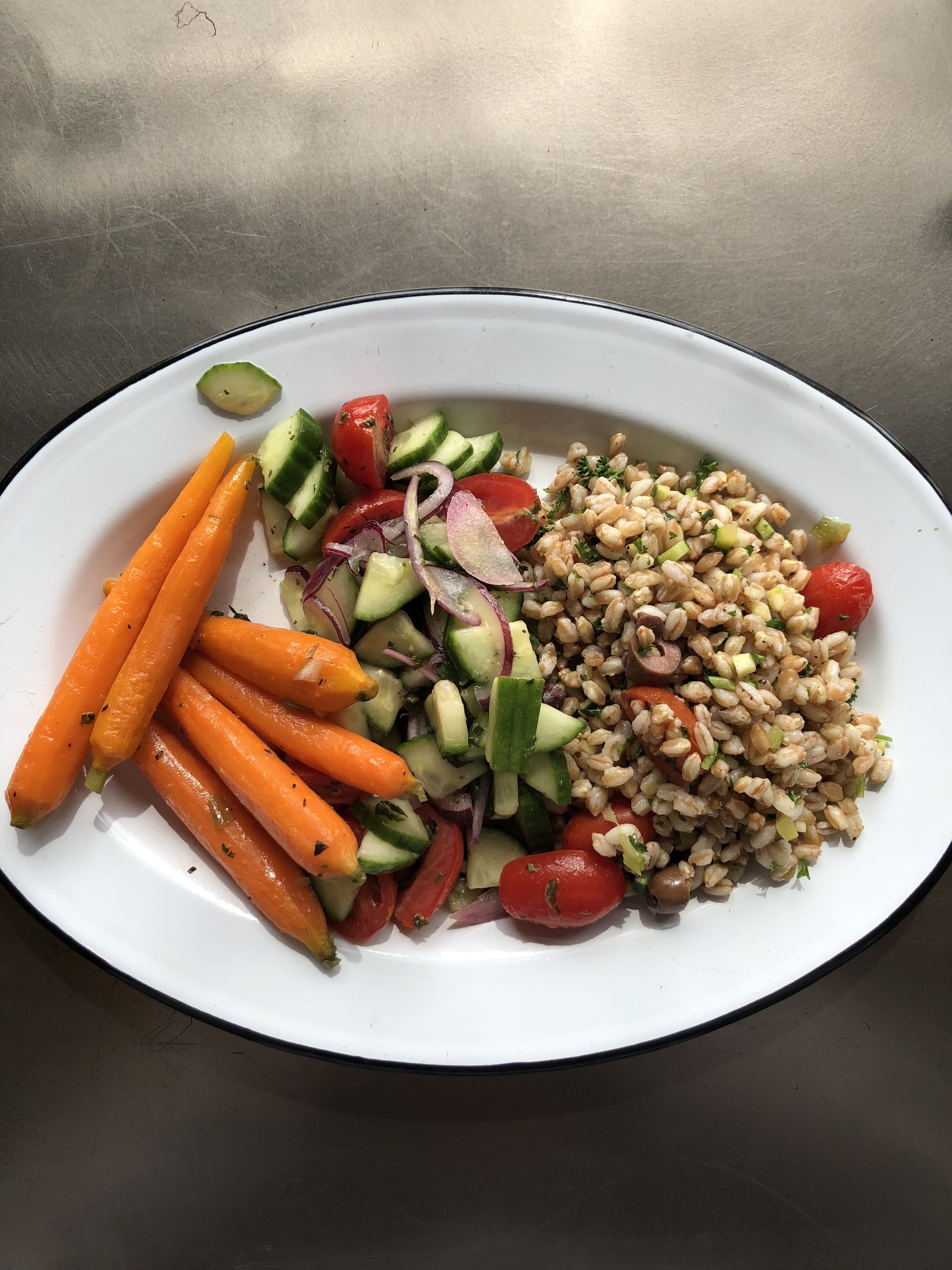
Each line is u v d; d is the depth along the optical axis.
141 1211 0.29
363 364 0.27
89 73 0.31
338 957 0.26
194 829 0.26
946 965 0.30
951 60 0.32
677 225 0.31
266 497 0.27
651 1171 0.29
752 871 0.27
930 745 0.27
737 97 0.32
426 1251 0.29
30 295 0.30
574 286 0.31
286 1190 0.29
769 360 0.27
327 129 0.31
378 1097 0.29
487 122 0.31
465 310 0.27
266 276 0.30
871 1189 0.30
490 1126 0.29
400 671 0.27
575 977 0.26
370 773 0.25
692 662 0.26
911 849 0.27
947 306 0.31
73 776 0.26
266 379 0.27
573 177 0.31
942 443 0.31
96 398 0.27
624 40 0.32
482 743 0.26
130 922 0.26
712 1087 0.30
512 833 0.28
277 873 0.25
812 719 0.27
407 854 0.26
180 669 0.27
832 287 0.31
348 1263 0.29
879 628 0.28
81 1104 0.29
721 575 0.27
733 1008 0.26
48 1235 0.29
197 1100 0.29
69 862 0.26
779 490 0.28
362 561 0.27
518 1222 0.29
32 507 0.27
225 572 0.28
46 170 0.31
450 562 0.26
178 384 0.27
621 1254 0.29
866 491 0.28
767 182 0.32
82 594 0.27
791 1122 0.30
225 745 0.25
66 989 0.29
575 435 0.29
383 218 0.31
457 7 0.32
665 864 0.27
